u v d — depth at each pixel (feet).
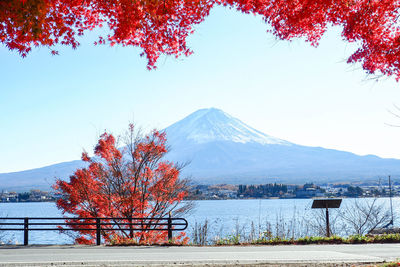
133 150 73.05
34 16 26.48
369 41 30.19
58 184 70.79
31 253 44.16
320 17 31.30
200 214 352.69
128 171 71.61
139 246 52.47
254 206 583.99
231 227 139.13
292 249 45.47
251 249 46.26
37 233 186.91
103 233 68.59
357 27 30.07
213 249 47.24
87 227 68.13
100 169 71.20
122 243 54.85
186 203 75.15
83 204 70.18
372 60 30.50
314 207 56.44
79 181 69.21
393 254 39.99
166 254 42.01
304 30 32.65
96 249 48.52
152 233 69.36
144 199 70.59
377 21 30.07
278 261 35.83
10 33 27.37
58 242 136.46
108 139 72.38
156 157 73.26
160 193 71.87
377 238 53.06
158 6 30.30
